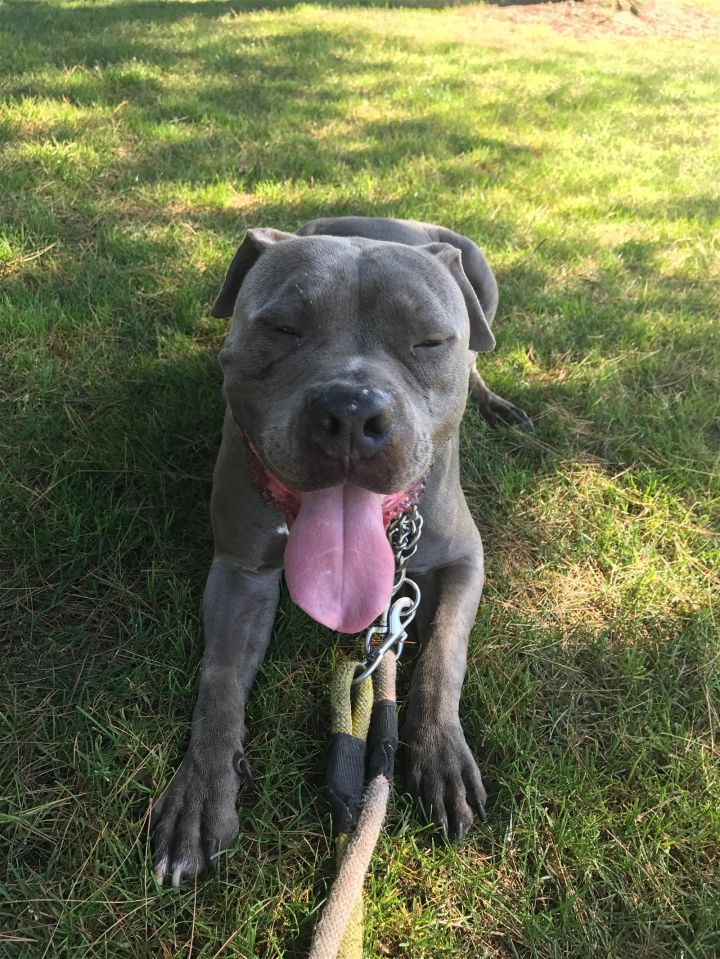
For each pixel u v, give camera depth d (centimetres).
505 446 75
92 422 69
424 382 47
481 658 55
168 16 252
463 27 291
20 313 77
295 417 42
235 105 153
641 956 40
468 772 46
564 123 172
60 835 42
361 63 206
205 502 64
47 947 37
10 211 97
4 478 61
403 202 116
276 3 313
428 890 42
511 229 114
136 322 81
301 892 41
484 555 64
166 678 50
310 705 51
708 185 144
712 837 45
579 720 51
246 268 57
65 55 174
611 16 319
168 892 40
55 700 49
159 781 44
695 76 237
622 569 63
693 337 92
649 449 75
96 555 58
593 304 98
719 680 53
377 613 44
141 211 104
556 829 44
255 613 54
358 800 44
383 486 42
